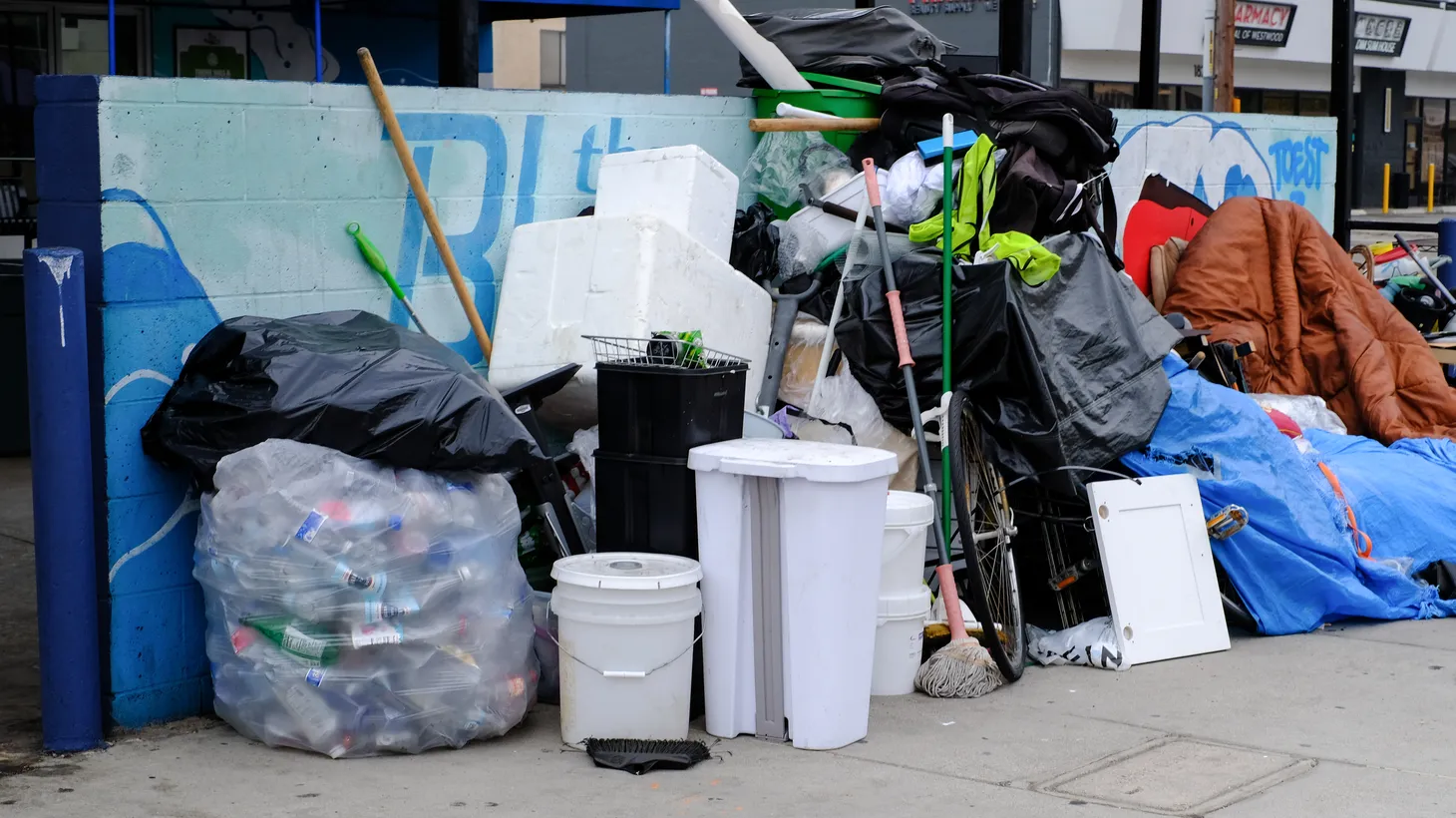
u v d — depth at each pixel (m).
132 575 5.01
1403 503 7.09
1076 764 4.76
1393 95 34.44
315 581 4.65
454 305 6.12
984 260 6.36
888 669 5.51
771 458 4.87
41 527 4.73
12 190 11.55
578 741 4.88
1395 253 11.45
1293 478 6.64
